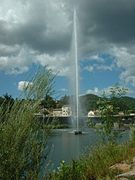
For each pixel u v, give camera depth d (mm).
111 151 11445
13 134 5656
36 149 5820
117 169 9398
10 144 5613
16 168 5578
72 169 8367
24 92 6059
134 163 10164
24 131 5727
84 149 12297
